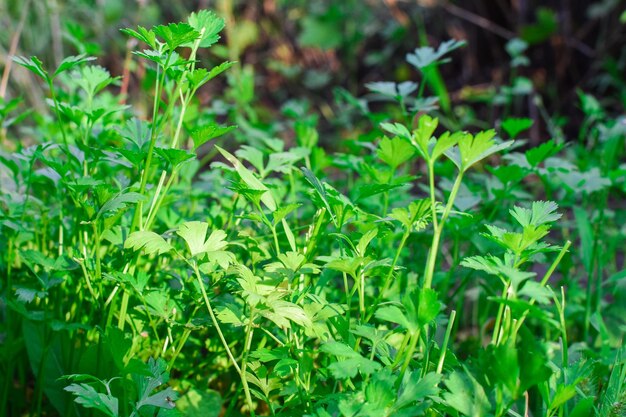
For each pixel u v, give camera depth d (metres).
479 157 1.01
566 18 4.12
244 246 1.25
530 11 4.19
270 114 4.58
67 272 1.29
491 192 1.69
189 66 1.21
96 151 1.31
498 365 0.90
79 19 3.91
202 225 1.06
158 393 1.07
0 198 1.45
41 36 3.32
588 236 1.72
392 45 4.92
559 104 4.11
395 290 1.45
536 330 1.80
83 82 1.47
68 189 1.21
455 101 4.42
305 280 1.31
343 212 1.14
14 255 1.46
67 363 1.35
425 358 1.08
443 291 1.54
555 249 1.05
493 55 4.49
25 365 1.58
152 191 1.48
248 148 1.43
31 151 1.40
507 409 0.94
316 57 5.29
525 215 1.11
